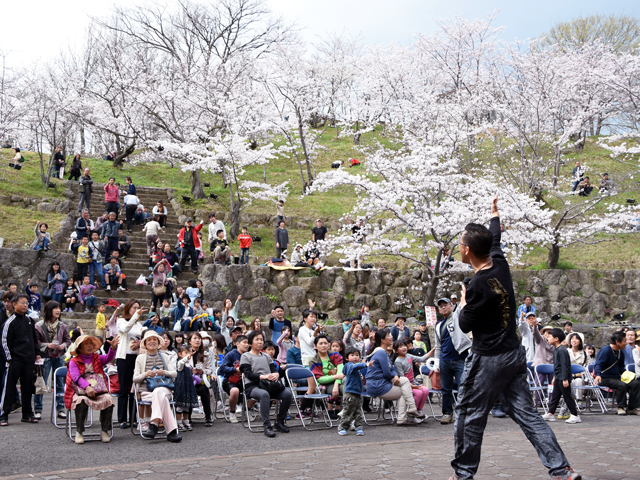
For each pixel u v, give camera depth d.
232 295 15.55
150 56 28.22
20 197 19.64
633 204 23.33
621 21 35.00
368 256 19.56
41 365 7.76
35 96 22.42
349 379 6.95
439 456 5.19
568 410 8.43
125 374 7.05
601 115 25.06
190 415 7.30
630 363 9.25
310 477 4.32
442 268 16.38
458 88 24.42
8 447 5.70
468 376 3.71
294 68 27.77
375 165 16.25
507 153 25.83
